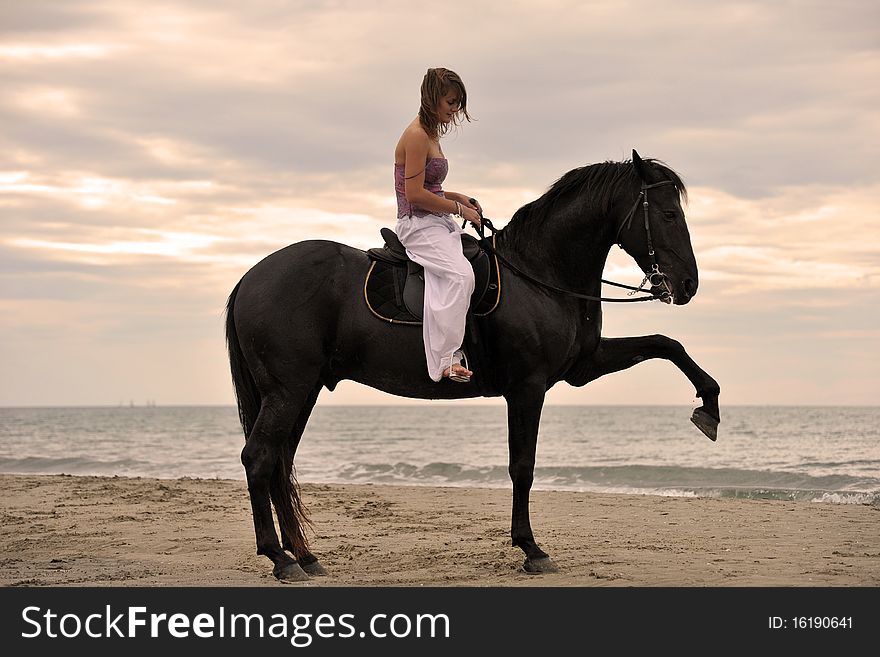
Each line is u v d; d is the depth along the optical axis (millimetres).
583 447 27594
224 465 18828
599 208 5988
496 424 62875
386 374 5898
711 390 6035
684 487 13047
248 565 6531
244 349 5910
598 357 6219
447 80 5715
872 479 13273
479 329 5855
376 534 8000
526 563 5961
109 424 65938
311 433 44719
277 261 5965
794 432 37438
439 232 5809
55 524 8672
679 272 5828
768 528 8156
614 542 7355
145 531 8211
